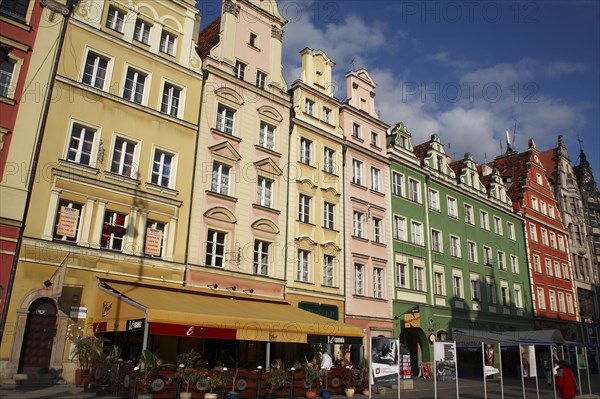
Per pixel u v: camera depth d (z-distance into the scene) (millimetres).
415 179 35625
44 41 18922
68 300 17703
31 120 18016
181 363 16328
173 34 23359
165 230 21078
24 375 16203
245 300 22500
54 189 18016
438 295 34500
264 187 25422
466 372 36031
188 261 21281
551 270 49562
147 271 19938
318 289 26469
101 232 19047
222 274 22281
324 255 27500
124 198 19906
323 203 28297
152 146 21219
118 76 20812
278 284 24516
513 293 43062
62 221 18109
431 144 38781
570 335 48688
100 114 19859
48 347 17172
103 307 17828
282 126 26922
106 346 17594
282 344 23781
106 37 20734
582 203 58000
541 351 37500
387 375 15500
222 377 16438
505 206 45812
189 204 21906
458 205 39594
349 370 20547
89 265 18422
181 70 23031
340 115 31656
